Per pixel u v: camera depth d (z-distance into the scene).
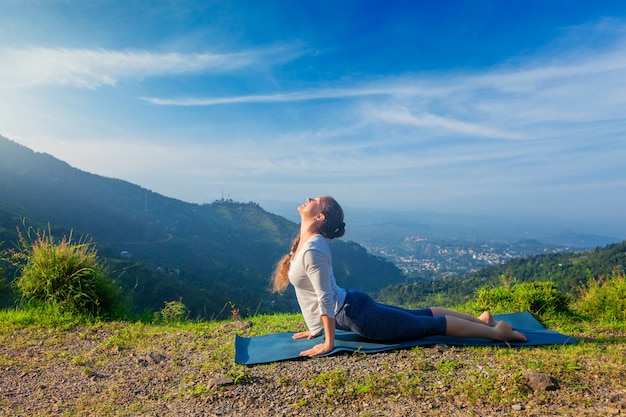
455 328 3.96
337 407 2.82
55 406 3.23
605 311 5.91
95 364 4.29
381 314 3.91
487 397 2.77
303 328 5.52
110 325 6.07
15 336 5.37
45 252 6.79
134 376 3.86
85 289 6.55
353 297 3.96
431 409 2.68
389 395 2.93
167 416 2.92
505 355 3.59
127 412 3.05
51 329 5.73
